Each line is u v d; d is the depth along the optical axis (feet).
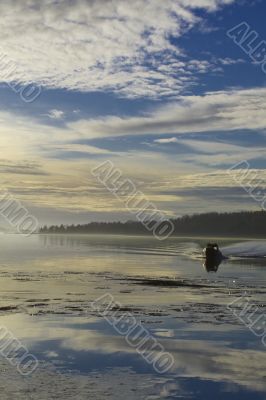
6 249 221.25
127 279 88.99
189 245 282.36
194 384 27.25
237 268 117.60
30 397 24.63
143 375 28.76
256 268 118.11
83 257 162.40
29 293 67.10
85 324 44.52
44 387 26.20
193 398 25.03
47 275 95.45
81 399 24.47
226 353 34.42
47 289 72.08
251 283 83.10
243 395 25.58
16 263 130.21
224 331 42.04
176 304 58.08
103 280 86.94
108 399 24.59
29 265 123.03
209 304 58.23
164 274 100.22
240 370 30.12
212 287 76.84
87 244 296.30
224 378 28.40
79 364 31.01
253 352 34.78
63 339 38.14
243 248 198.80
